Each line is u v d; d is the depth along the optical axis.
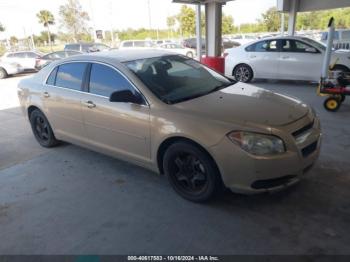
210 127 2.85
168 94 3.39
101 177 3.95
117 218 3.09
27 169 4.32
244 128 2.76
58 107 4.38
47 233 2.95
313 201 3.12
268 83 9.45
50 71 4.59
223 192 3.28
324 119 5.68
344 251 2.48
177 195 3.42
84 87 4.00
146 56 3.97
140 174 3.96
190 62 4.21
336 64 8.00
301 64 8.60
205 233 2.79
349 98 7.14
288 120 2.91
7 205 3.46
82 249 2.71
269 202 3.15
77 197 3.52
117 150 3.79
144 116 3.29
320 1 12.92
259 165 2.70
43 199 3.53
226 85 3.90
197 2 10.11
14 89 12.00
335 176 3.56
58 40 53.22
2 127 6.50
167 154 3.22
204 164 2.96
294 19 13.50
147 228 2.91
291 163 2.77
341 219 2.84
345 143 4.48
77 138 4.32
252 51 9.38
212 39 10.50
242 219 2.94
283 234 2.70
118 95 3.30
